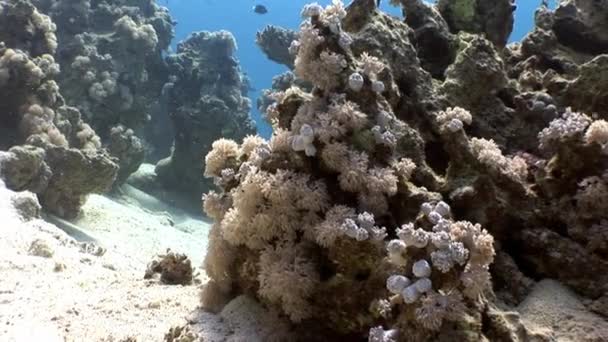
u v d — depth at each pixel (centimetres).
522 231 329
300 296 297
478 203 325
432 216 271
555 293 308
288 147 328
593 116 382
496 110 391
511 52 489
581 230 320
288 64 1502
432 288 254
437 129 366
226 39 1781
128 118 1514
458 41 448
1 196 724
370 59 337
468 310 256
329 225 288
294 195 306
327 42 336
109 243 933
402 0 459
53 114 1048
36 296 405
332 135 311
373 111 329
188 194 1625
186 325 321
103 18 1533
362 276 289
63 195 993
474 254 256
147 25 1528
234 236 319
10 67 999
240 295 344
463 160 334
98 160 1001
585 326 284
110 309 382
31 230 634
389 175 303
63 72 1355
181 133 1622
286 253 306
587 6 485
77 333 338
